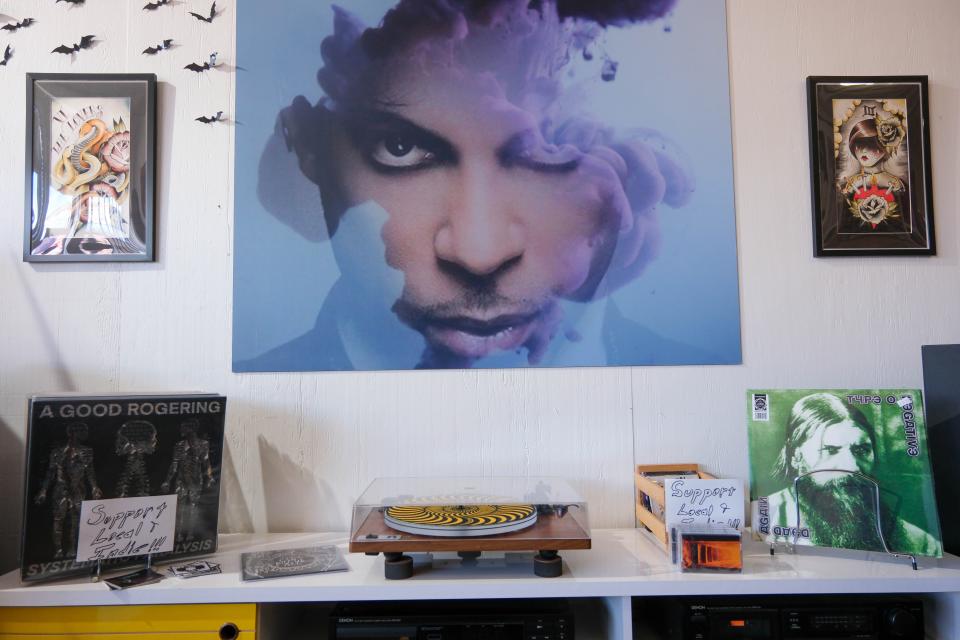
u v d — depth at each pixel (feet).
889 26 4.92
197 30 4.90
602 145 4.89
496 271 4.82
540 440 4.76
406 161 4.85
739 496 3.96
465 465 4.74
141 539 3.84
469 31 4.91
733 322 4.84
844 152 4.91
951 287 4.90
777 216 4.91
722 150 4.91
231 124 4.86
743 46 4.95
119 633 3.55
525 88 4.91
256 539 4.48
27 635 3.54
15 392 4.68
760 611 3.58
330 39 4.91
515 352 4.79
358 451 4.74
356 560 3.99
